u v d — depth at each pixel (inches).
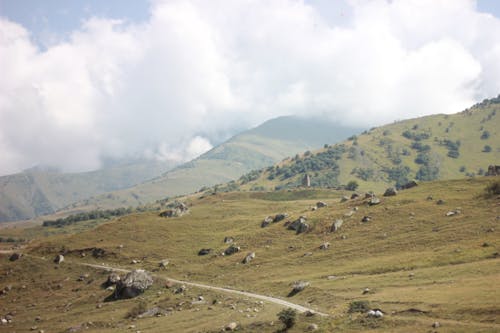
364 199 6870.1
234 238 6683.1
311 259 5044.3
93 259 6776.6
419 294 2659.9
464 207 5551.2
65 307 4798.2
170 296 4360.2
